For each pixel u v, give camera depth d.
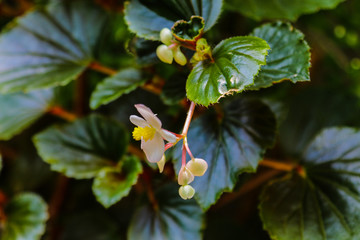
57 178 0.57
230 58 0.37
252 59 0.37
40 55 0.48
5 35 0.48
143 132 0.38
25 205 0.48
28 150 0.59
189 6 0.40
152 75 0.43
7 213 0.49
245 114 0.42
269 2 0.47
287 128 0.50
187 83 0.38
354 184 0.41
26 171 0.57
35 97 0.50
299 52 0.39
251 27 0.58
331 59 0.63
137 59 0.41
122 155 0.45
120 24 0.58
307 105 0.51
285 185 0.42
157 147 0.38
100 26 0.49
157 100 0.50
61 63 0.48
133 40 0.41
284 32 0.40
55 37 0.48
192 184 0.40
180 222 0.43
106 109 0.54
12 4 0.58
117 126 0.46
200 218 0.43
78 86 0.50
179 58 0.38
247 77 0.36
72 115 0.51
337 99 0.50
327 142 0.43
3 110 0.50
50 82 0.46
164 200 0.44
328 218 0.41
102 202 0.43
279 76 0.39
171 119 0.49
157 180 0.45
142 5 0.41
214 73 0.37
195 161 0.37
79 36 0.49
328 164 0.42
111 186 0.43
